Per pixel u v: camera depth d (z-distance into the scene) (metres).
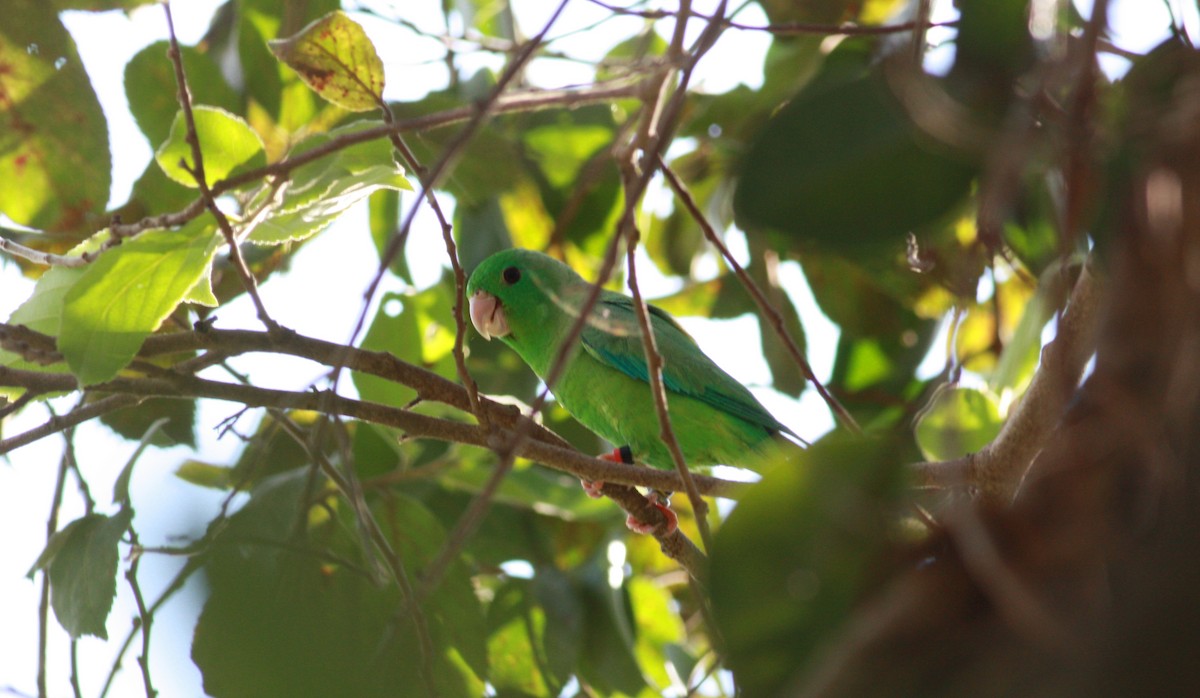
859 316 10.29
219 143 6.32
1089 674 3.04
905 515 3.75
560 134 10.95
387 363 7.25
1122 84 3.63
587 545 10.63
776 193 3.80
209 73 9.46
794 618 3.72
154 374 6.54
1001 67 3.52
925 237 4.37
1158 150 3.37
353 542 7.81
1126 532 3.29
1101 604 3.18
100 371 5.71
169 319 7.78
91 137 8.03
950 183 3.69
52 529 7.08
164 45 9.29
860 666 3.47
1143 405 3.32
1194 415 3.23
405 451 9.62
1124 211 3.44
